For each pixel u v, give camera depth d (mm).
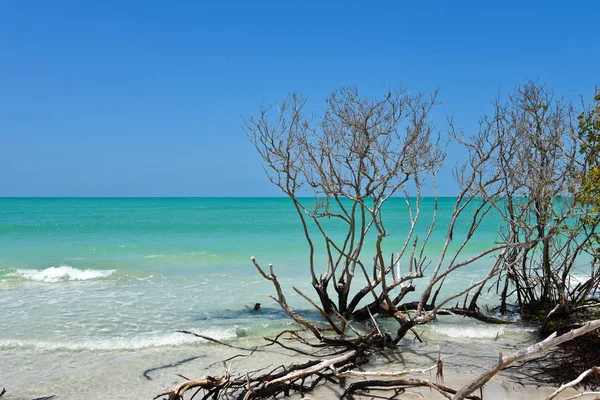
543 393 6676
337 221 43375
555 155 9219
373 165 8969
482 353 8648
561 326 8789
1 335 9742
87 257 20984
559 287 9516
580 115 9047
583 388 6805
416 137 8875
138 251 22891
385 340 8516
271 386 6180
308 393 6676
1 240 27453
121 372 7762
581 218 8797
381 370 7734
